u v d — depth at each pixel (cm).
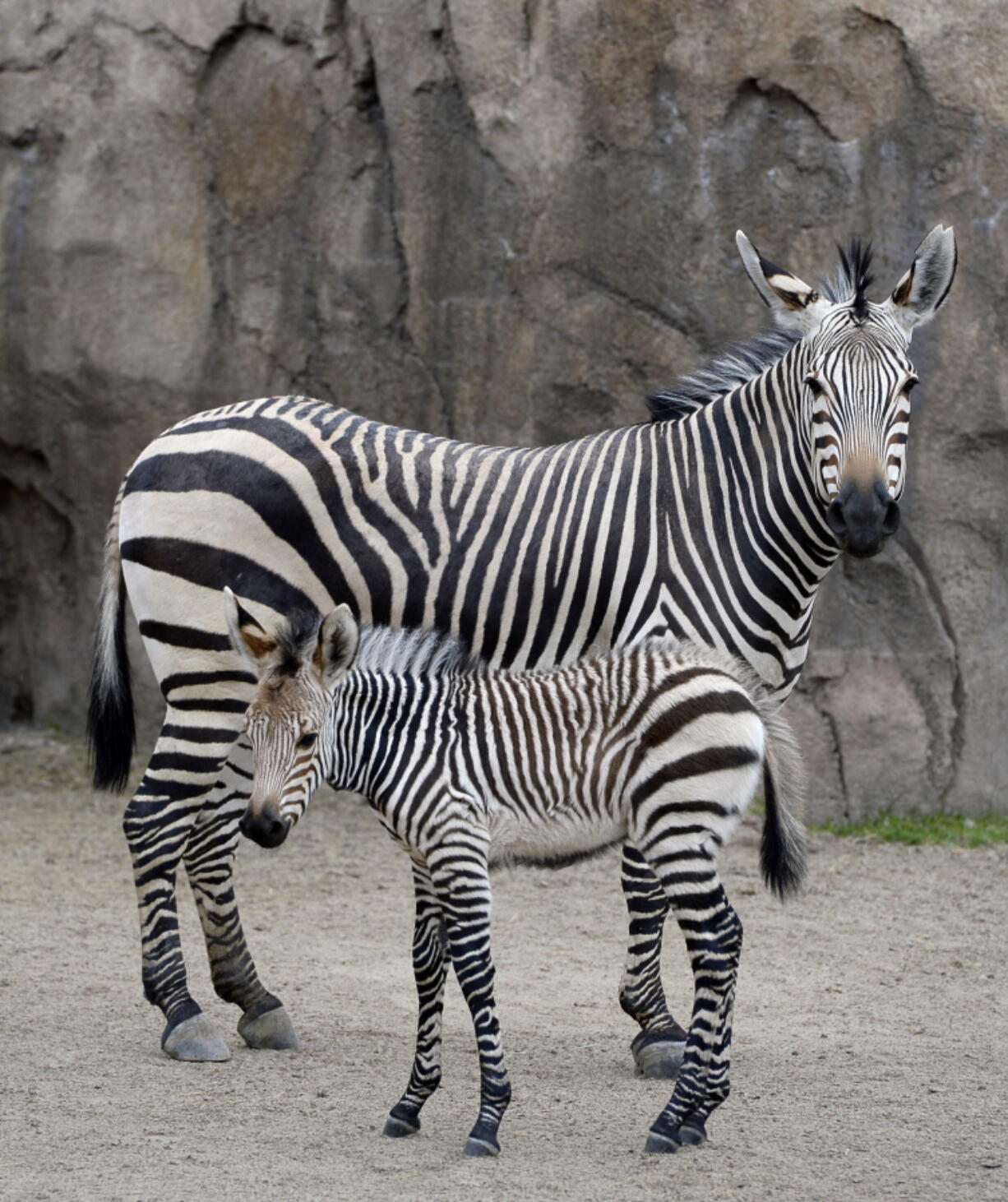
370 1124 832
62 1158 771
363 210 1803
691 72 1666
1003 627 1655
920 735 1659
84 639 1997
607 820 820
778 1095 885
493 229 1738
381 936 1284
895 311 984
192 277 1855
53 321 1895
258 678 895
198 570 1002
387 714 815
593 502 991
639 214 1686
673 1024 945
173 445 1034
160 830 989
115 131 1862
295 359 1848
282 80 1819
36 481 1988
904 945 1259
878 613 1669
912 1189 732
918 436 1639
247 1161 768
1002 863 1520
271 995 1002
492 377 1753
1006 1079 917
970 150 1627
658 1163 767
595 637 985
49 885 1446
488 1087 785
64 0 1889
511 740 809
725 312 1673
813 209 1659
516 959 1223
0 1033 999
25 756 1966
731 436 995
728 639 975
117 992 1110
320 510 998
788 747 834
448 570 988
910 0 1625
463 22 1712
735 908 1376
